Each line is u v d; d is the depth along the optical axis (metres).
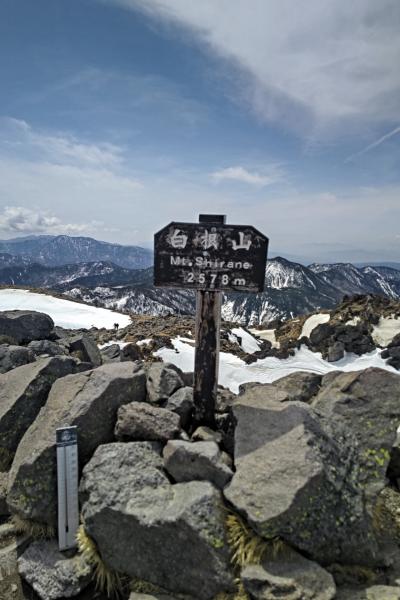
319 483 1.32
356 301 7.49
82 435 1.67
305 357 5.84
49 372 2.08
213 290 1.78
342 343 5.87
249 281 1.74
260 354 5.88
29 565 1.48
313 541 1.30
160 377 1.98
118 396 1.79
